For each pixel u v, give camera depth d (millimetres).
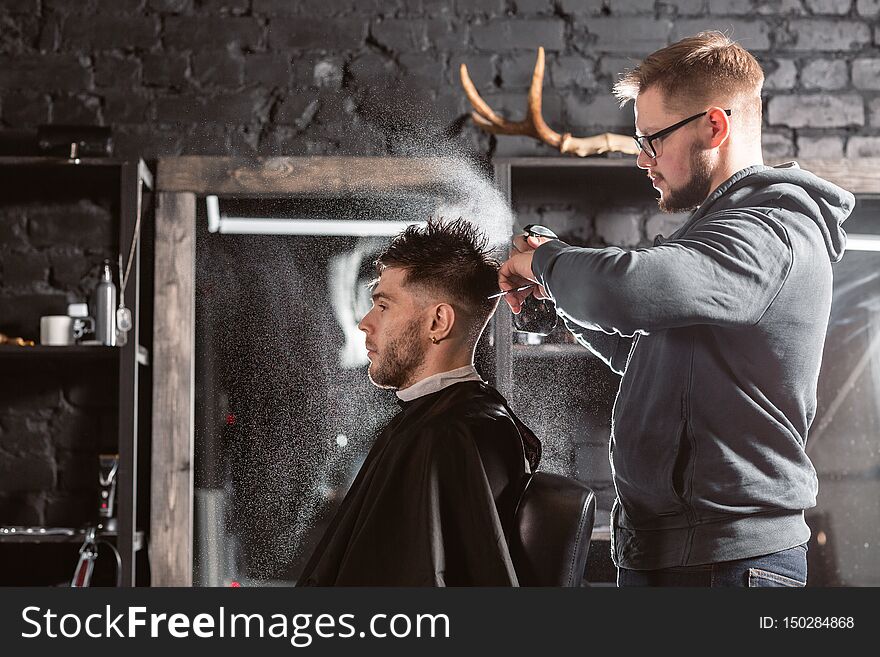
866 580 2479
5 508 2498
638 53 2723
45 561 2504
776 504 1354
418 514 1303
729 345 1354
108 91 2643
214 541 2465
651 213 2645
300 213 2596
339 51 2684
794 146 2717
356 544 1312
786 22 2756
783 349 1347
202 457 2500
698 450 1369
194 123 2641
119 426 2324
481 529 1286
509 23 2713
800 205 1357
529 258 1420
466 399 1395
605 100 2703
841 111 2730
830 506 2516
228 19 2680
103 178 2555
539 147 2652
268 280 2568
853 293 2605
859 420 2549
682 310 1238
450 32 2701
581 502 1302
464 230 1508
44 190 2598
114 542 2395
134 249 2369
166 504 2406
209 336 2545
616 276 1232
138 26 2668
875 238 2625
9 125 2617
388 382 1465
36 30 2654
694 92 1479
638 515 1445
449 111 2668
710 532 1356
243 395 2539
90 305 2516
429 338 1454
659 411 1397
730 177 1439
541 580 1288
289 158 2555
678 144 1506
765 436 1362
